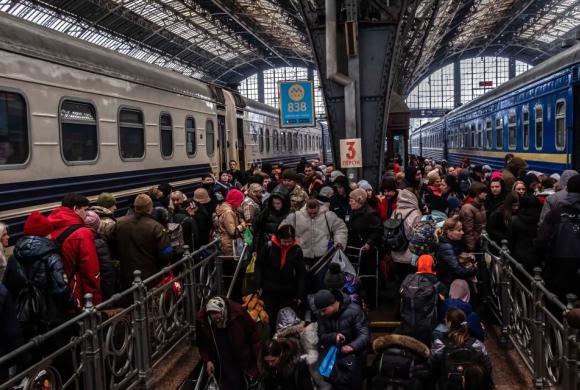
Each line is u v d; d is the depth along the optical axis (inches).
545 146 518.0
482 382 166.1
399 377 190.5
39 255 190.5
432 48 1915.6
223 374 209.0
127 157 387.2
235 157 659.4
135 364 215.9
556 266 246.2
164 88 454.0
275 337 224.2
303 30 1310.3
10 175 264.7
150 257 247.3
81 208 225.5
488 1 1760.6
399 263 286.8
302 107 464.1
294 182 327.3
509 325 256.8
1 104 262.2
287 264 251.8
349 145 350.0
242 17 1612.9
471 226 298.0
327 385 200.5
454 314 183.3
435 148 1435.8
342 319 199.2
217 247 312.2
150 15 1475.1
